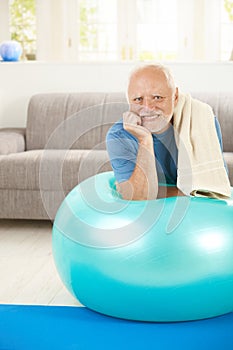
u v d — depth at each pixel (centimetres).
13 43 523
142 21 770
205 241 213
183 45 764
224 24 757
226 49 761
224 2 754
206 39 757
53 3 777
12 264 330
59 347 211
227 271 215
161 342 210
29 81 514
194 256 211
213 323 223
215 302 219
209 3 754
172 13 763
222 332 216
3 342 215
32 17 783
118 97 477
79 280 225
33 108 483
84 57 785
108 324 224
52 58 784
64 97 486
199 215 219
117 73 505
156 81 225
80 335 218
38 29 783
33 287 290
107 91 507
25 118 519
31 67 513
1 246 368
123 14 771
